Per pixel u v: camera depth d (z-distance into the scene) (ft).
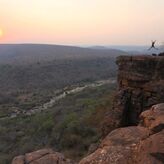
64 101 171.32
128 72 65.21
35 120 122.83
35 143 86.53
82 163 23.48
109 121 63.10
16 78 346.95
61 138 82.84
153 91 58.49
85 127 84.07
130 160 22.16
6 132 110.01
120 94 64.23
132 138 26.30
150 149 21.42
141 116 31.09
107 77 345.72
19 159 29.45
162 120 25.59
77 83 303.27
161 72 60.23
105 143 26.61
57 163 28.55
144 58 62.59
